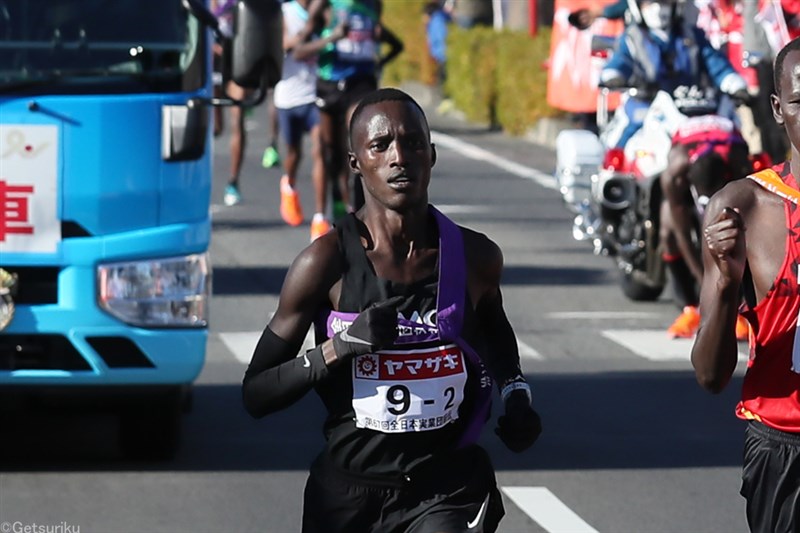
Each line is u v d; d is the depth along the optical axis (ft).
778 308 49.67
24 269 81.25
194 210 83.41
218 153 245.86
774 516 50.85
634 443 93.97
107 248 81.30
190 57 83.30
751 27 148.36
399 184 49.55
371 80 160.15
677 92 130.11
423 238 50.65
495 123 293.02
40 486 83.25
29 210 80.74
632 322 131.64
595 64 209.46
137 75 82.28
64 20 82.43
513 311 135.74
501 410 103.76
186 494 82.07
